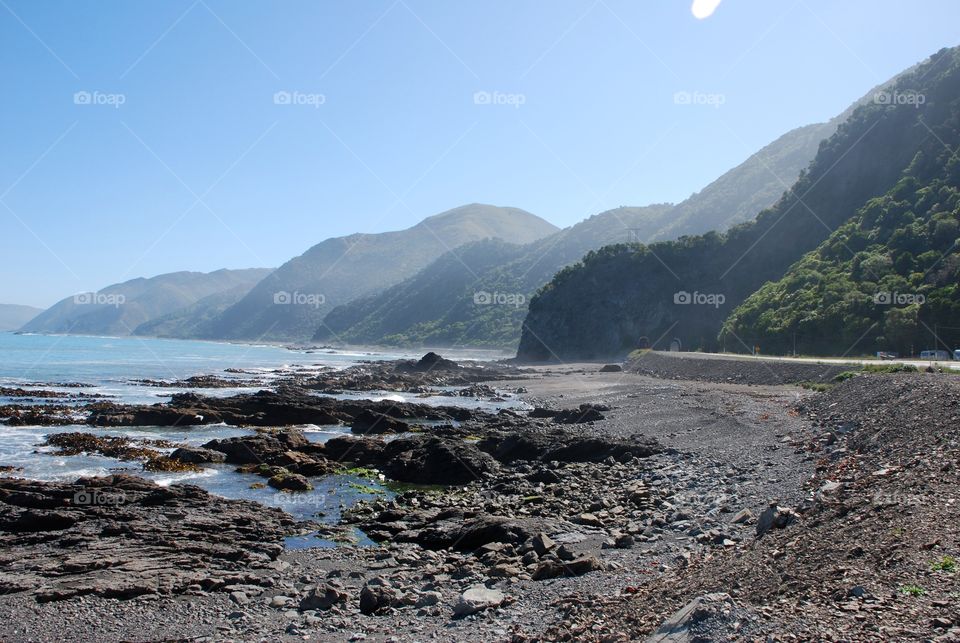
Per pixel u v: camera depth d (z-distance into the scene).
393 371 97.62
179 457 30.98
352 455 32.91
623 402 50.12
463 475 27.88
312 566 16.58
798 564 10.43
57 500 21.22
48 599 13.95
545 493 23.58
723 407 39.06
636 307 129.38
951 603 7.88
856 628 7.73
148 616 13.19
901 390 25.55
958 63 93.56
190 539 18.34
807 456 22.66
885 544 10.09
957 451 14.73
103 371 93.69
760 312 85.69
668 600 10.62
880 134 99.38
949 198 73.00
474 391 69.00
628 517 19.25
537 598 12.83
